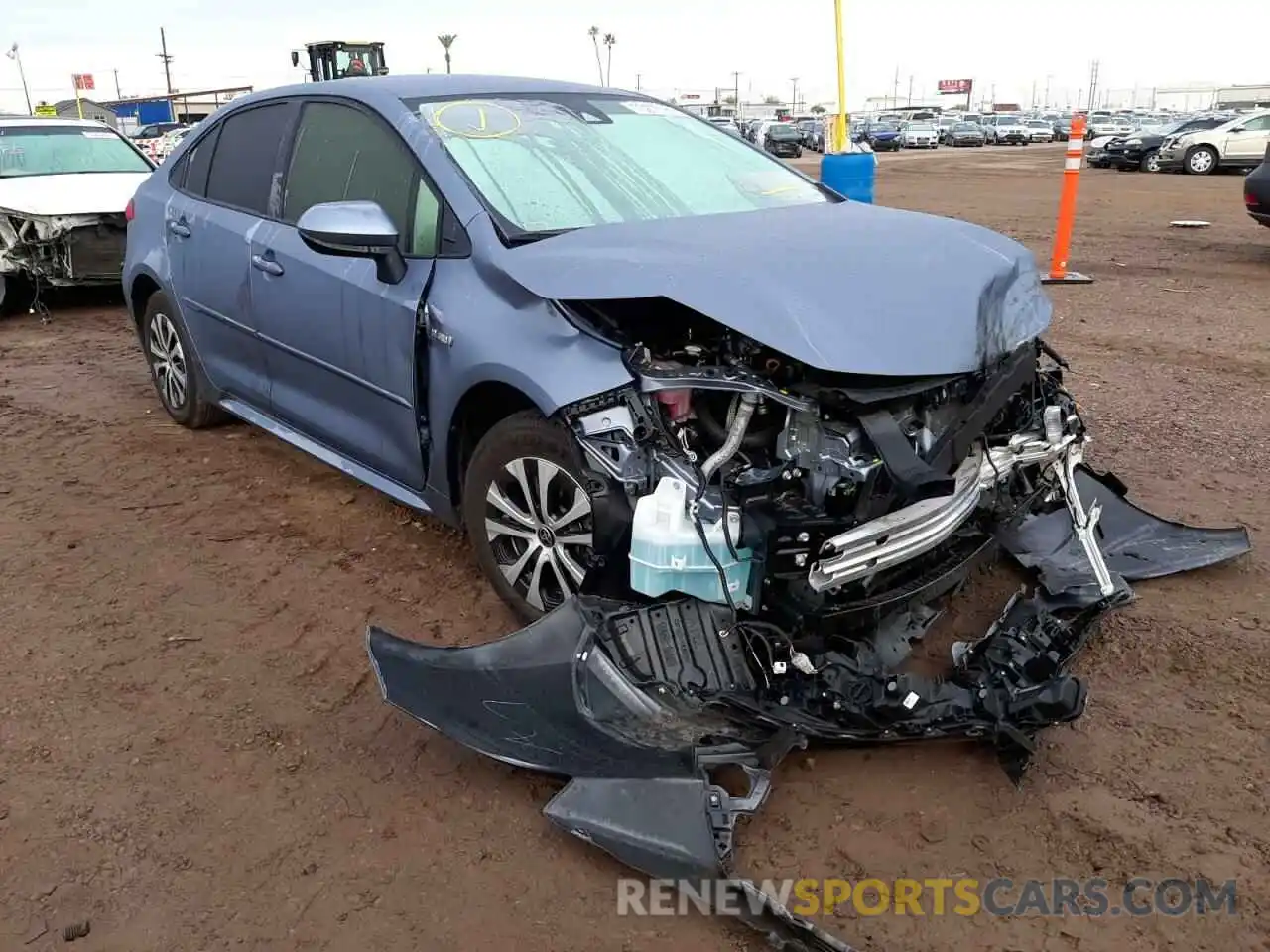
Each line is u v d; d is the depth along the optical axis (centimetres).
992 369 298
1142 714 313
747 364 279
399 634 361
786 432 274
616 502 281
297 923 239
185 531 442
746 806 249
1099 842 263
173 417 572
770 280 280
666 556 265
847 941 234
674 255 297
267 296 427
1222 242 1216
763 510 261
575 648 278
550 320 307
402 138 374
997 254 325
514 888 250
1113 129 4425
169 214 507
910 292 289
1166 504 457
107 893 247
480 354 320
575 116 410
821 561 258
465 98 399
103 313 909
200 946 233
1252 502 458
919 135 5228
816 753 296
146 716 314
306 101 432
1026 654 290
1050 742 300
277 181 435
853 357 265
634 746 260
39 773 288
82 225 848
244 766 292
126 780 285
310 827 269
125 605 380
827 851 261
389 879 253
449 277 341
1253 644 347
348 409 405
